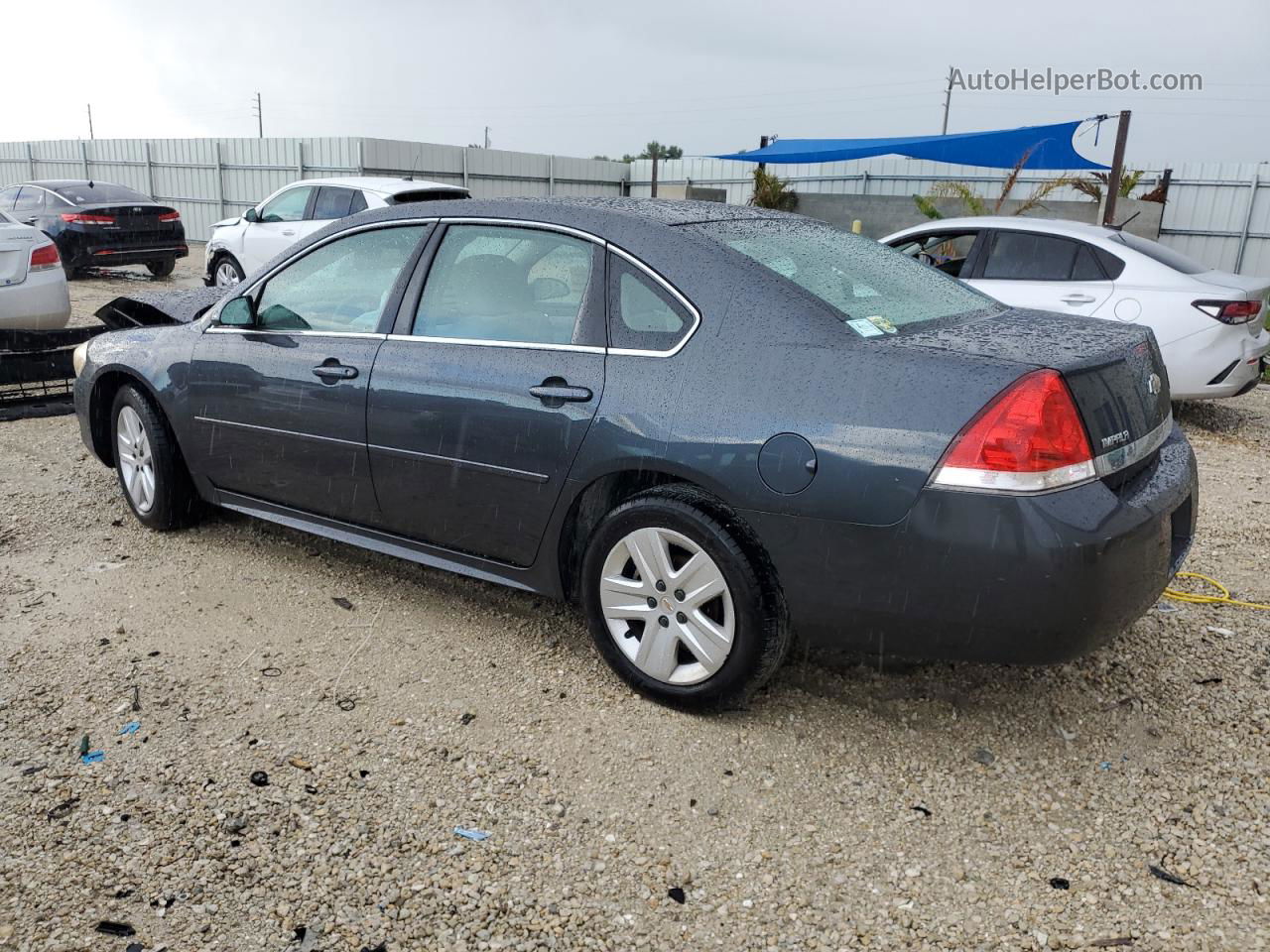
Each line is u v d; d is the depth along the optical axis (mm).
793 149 20078
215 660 3521
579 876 2467
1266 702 3293
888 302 3215
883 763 2941
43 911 2318
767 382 2857
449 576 4301
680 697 3148
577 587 3506
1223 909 2350
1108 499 2643
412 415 3551
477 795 2771
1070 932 2285
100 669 3441
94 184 16750
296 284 4105
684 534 2998
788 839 2609
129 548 4555
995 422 2557
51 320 7887
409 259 3730
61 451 6137
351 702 3258
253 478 4211
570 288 3314
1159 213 20703
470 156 27797
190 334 4422
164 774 2848
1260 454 6973
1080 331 3162
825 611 2826
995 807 2744
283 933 2271
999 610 2586
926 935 2281
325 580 4238
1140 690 3361
